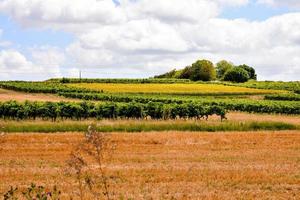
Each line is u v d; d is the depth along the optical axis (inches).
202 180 758.5
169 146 1158.3
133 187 702.5
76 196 637.9
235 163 920.3
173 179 763.4
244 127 1536.7
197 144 1195.9
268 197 652.7
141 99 3127.5
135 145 1160.2
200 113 2155.5
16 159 960.3
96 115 2070.6
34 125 1432.1
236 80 7066.9
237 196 652.7
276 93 4389.8
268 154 1046.4
